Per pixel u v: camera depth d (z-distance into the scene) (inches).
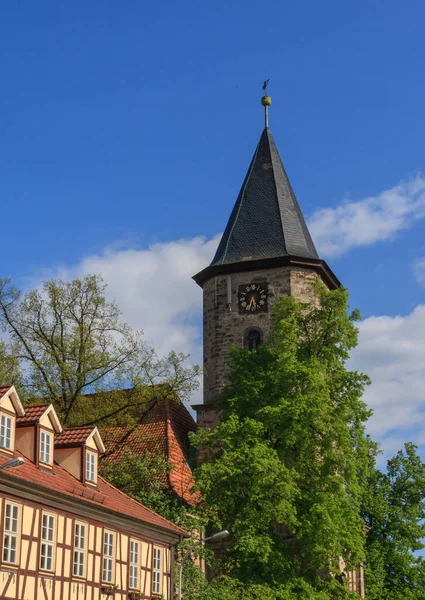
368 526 2578.7
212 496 1823.3
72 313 2015.3
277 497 1774.1
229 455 1820.9
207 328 2292.1
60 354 1991.9
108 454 2016.5
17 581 1145.4
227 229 2383.1
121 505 1462.8
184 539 1758.1
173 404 2186.3
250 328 2236.7
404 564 2541.8
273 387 1923.0
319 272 2281.0
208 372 2252.7
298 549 1850.4
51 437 1338.6
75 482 1378.0
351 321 1996.8
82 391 2003.0
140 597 1441.9
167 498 1844.2
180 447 2089.1
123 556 1414.9
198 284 2374.5
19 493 1164.5
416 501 2628.0
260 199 2369.6
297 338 1968.5
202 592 1646.2
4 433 1221.1
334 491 1843.0
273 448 1900.8
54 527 1238.3
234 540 1913.1
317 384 1868.8
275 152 2452.0
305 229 2379.4
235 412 1941.4
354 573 2361.0
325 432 1852.9
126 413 1963.6
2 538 1124.5
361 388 1941.4
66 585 1251.8
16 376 1984.5
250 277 2265.0
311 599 1727.4
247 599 1649.9
